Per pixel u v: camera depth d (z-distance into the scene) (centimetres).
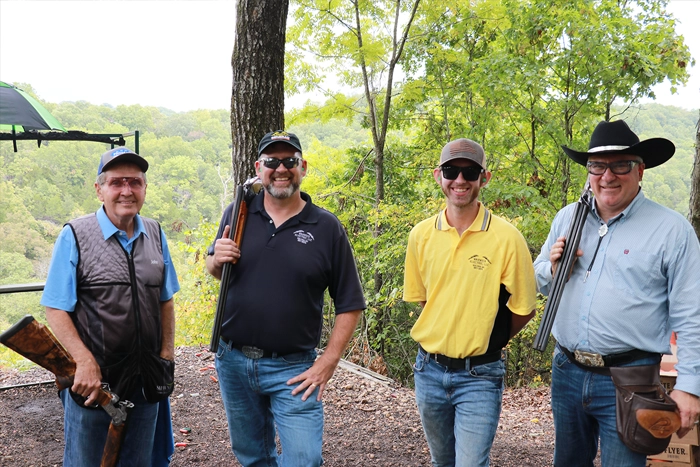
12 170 4644
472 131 1219
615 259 257
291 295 267
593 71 1053
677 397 240
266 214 275
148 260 270
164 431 305
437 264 281
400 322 1241
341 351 276
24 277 3806
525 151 1247
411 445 416
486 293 270
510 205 1077
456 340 273
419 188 1457
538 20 1059
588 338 262
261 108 540
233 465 371
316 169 1470
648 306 252
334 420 464
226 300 272
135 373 263
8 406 455
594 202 269
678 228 248
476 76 1130
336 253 278
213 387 516
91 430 260
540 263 299
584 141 1124
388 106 1314
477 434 268
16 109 436
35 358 234
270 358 272
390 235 1120
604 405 261
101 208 265
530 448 443
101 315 255
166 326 286
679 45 1025
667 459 323
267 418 298
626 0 1167
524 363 1182
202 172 4562
